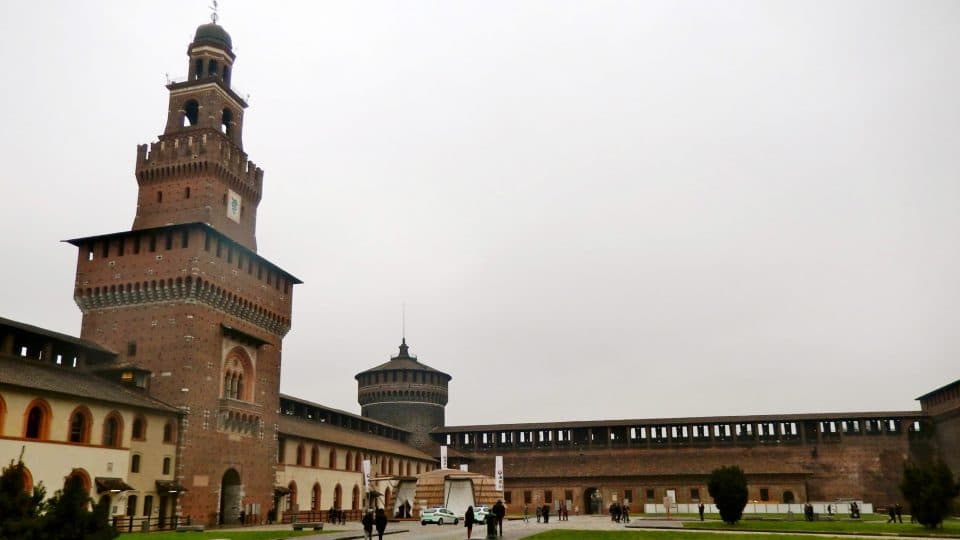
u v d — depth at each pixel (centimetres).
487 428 12769
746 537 4822
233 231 7762
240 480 7112
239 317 7362
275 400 7900
